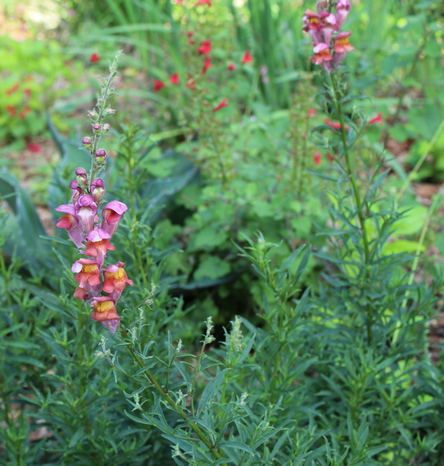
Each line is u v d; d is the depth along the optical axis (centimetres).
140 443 222
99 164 155
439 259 418
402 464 225
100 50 688
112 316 152
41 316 270
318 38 228
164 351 237
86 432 221
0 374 244
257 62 578
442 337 353
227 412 167
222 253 383
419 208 381
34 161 604
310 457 190
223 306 382
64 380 214
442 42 511
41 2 895
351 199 267
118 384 234
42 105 676
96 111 159
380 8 613
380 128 489
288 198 359
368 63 526
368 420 242
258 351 225
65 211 151
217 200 363
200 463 171
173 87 548
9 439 221
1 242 257
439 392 237
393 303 252
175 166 426
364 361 220
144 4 604
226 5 590
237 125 407
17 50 653
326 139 240
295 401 226
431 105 512
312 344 259
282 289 208
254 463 177
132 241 235
